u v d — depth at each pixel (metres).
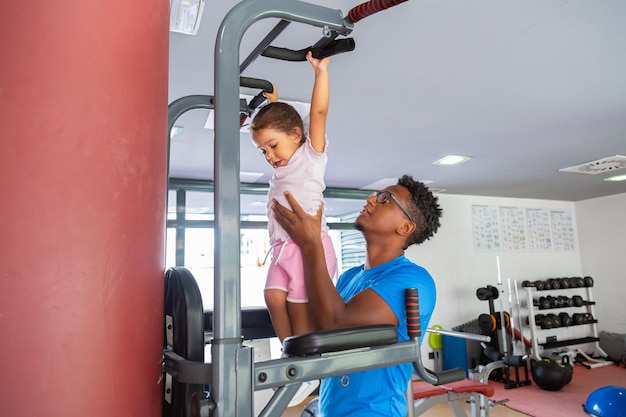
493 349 4.70
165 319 0.80
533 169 4.13
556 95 2.36
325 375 0.62
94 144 0.49
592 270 6.11
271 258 0.99
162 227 0.59
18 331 0.44
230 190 0.58
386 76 2.07
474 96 2.34
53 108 0.47
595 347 5.84
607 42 1.81
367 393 0.92
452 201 5.54
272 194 0.96
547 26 1.68
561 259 6.11
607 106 2.54
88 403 0.47
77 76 0.48
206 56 1.79
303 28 1.62
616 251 5.84
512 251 5.79
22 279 0.45
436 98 2.35
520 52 1.87
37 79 0.47
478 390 2.59
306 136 1.00
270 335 1.38
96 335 0.48
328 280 0.84
